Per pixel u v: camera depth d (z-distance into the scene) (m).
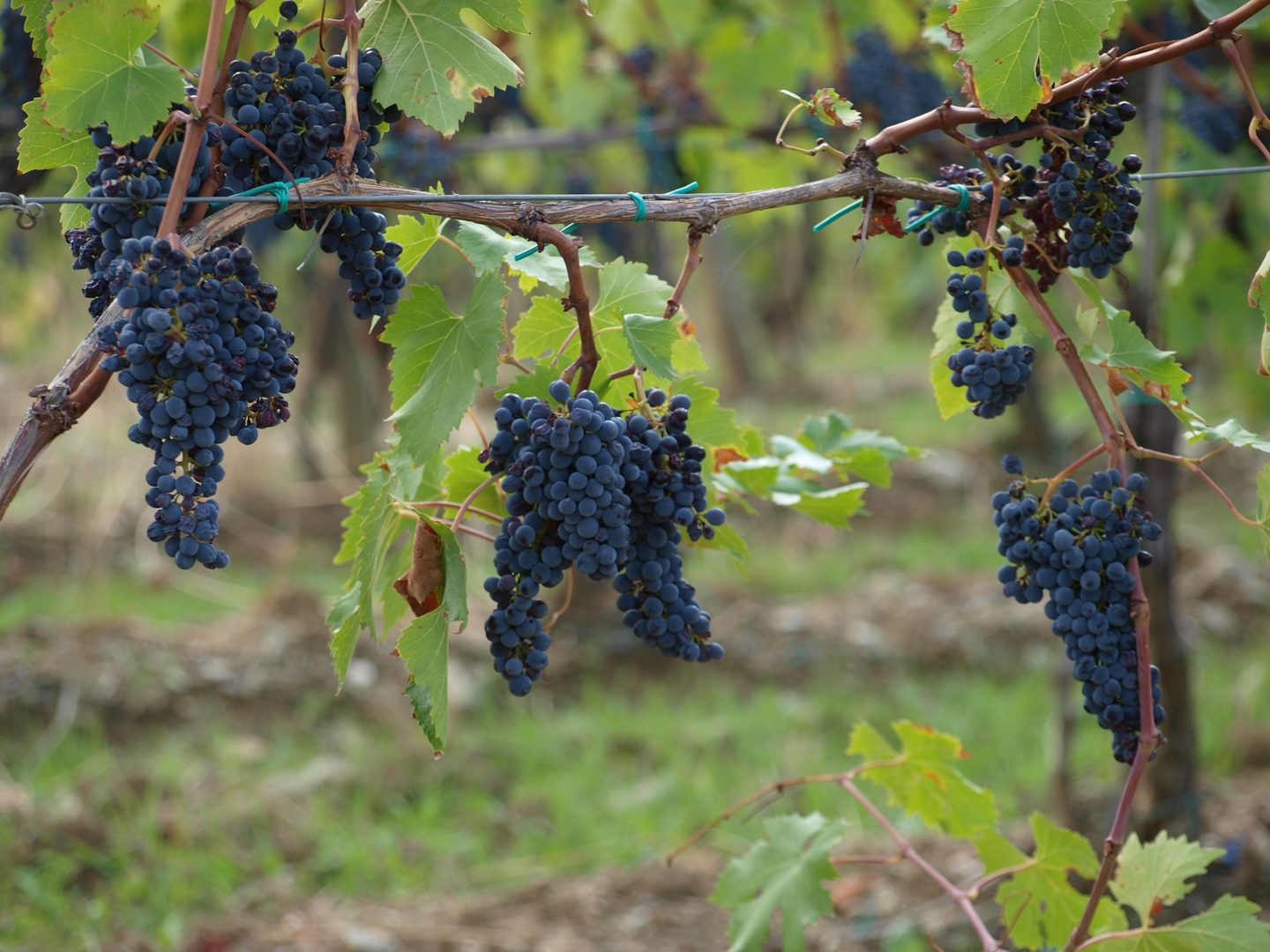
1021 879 2.15
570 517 1.34
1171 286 3.90
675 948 4.32
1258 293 1.62
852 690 6.63
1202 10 1.95
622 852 4.91
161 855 4.66
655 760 5.77
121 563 7.42
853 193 1.63
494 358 1.47
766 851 2.34
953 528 9.39
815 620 7.28
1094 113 1.64
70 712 5.54
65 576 7.09
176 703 5.76
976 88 1.56
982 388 1.63
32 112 1.40
